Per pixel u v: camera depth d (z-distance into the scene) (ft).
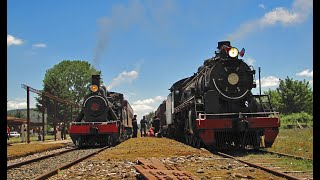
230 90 55.83
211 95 55.36
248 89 56.29
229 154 49.47
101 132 74.23
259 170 33.09
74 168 37.60
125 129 104.58
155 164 32.60
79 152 61.16
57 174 33.47
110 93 96.58
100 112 78.74
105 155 52.49
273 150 54.13
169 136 110.01
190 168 34.91
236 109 56.18
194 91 64.75
